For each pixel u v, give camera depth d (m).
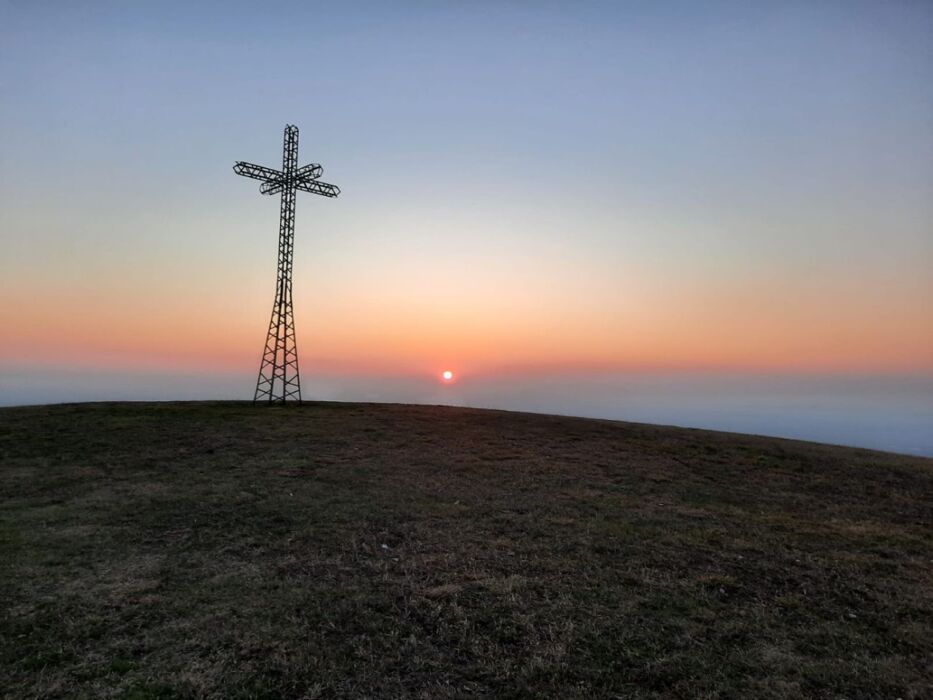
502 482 11.05
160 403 20.83
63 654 4.53
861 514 10.11
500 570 6.49
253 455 12.67
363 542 7.32
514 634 5.03
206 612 5.29
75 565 6.39
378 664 4.49
